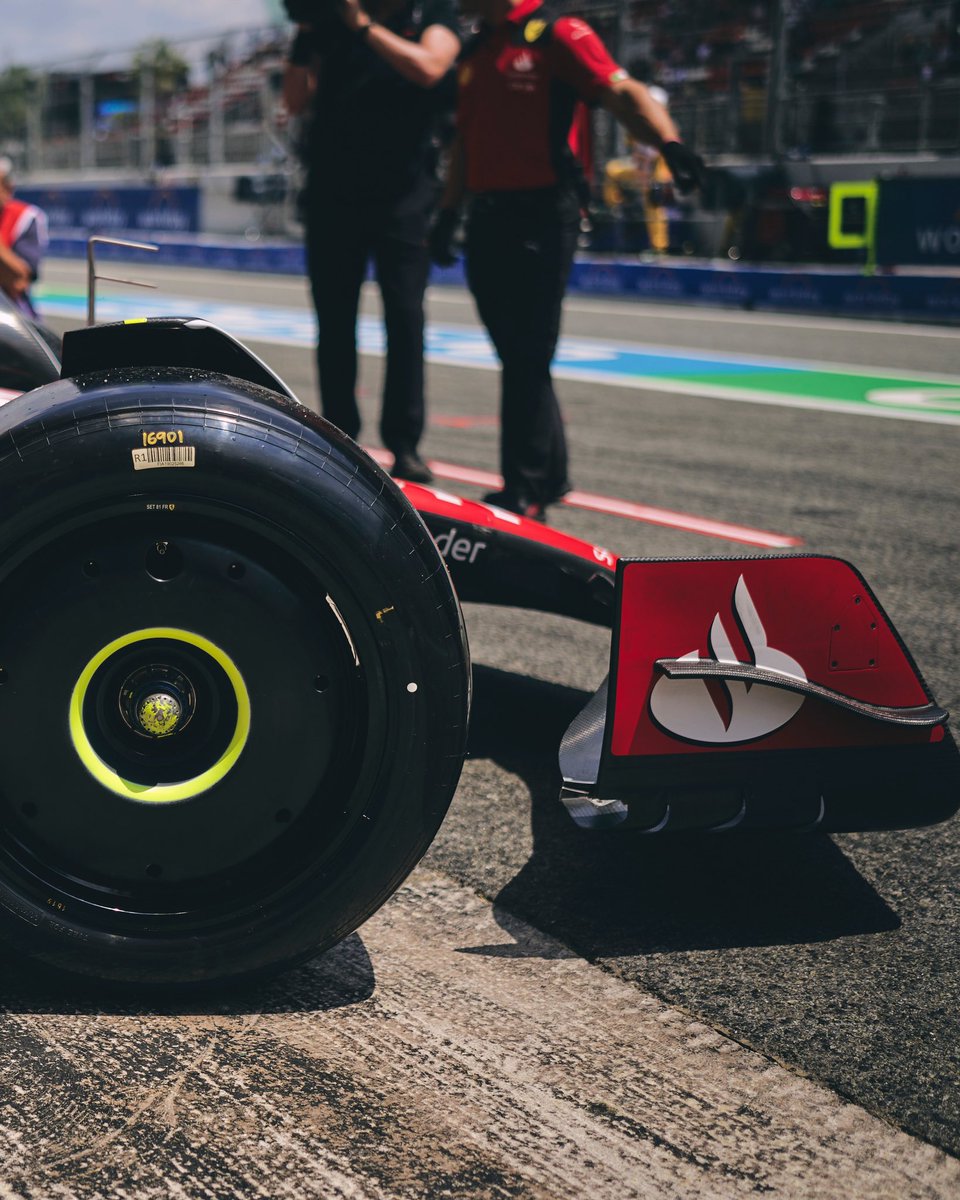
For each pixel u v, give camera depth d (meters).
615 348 11.28
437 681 1.67
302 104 5.02
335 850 1.69
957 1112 1.56
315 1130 1.48
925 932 2.00
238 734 1.67
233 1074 1.58
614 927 1.98
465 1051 1.64
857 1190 1.42
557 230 4.17
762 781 1.95
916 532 4.72
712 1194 1.40
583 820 1.91
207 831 1.68
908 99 15.20
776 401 8.21
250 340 11.27
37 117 27.25
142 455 1.59
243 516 1.61
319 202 4.59
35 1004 1.71
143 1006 1.72
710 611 1.91
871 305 14.15
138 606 1.63
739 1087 1.59
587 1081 1.59
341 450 1.66
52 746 1.65
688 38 17.91
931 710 2.01
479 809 2.41
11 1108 1.50
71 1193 1.37
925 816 2.02
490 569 2.49
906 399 8.34
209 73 22.94
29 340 2.32
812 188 15.14
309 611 1.66
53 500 1.58
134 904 1.70
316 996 1.76
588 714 2.11
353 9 4.25
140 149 24.98
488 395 8.32
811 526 4.79
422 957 1.87
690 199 16.50
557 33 4.02
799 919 2.03
